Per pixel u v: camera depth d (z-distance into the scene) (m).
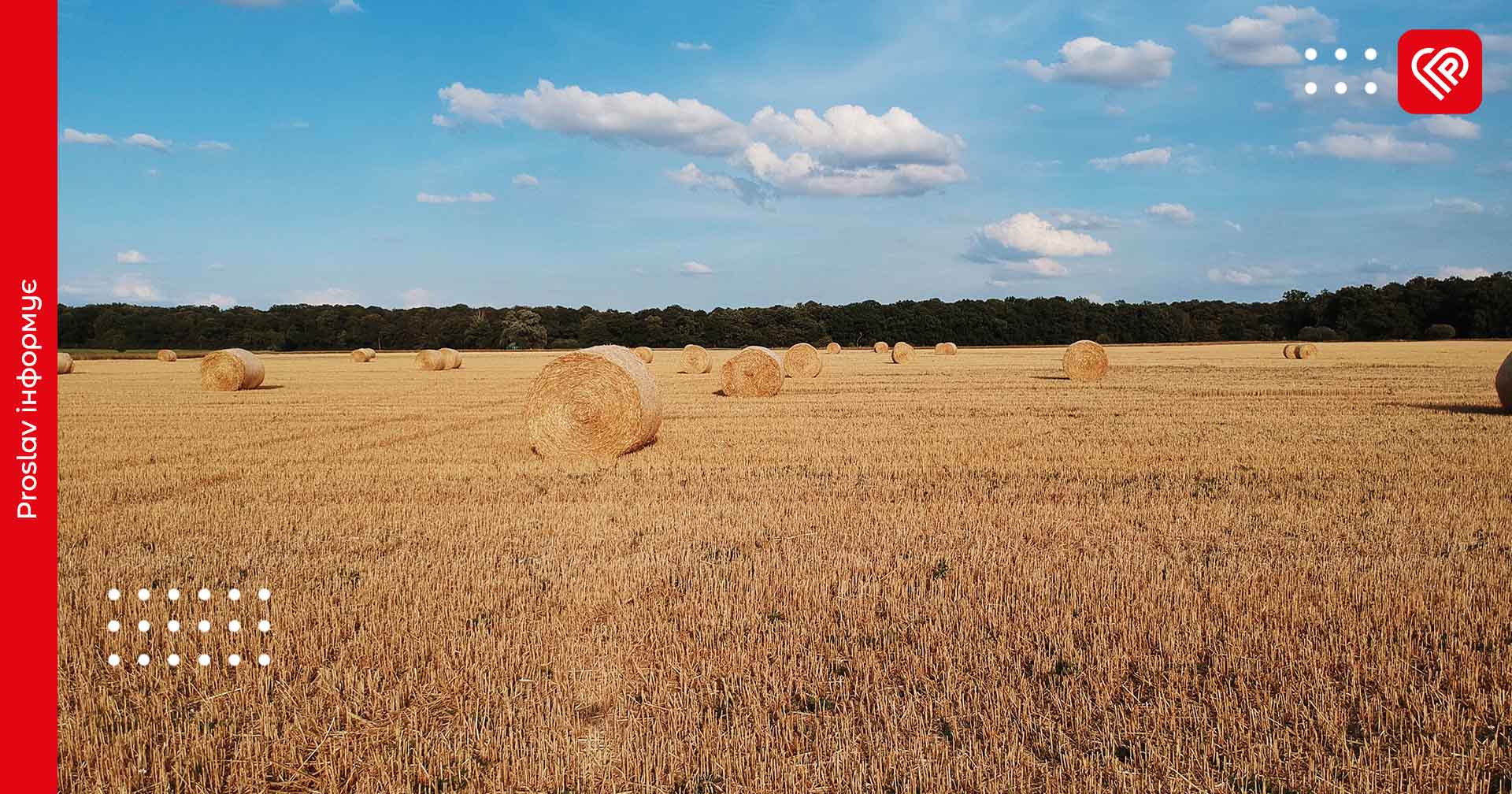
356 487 11.77
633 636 6.11
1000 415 20.20
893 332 111.44
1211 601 6.62
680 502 10.55
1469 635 5.92
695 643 5.97
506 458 14.47
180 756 4.60
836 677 5.48
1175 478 11.85
